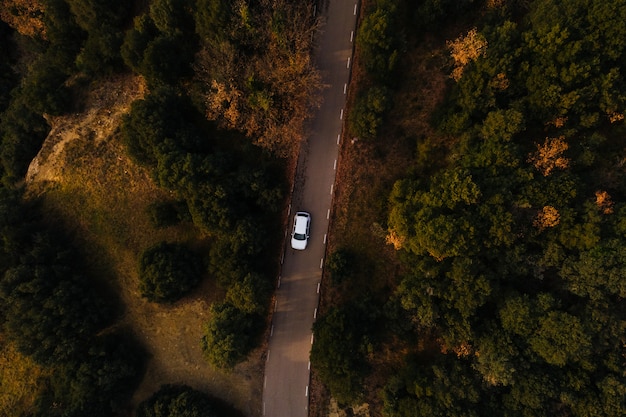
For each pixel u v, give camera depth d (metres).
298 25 44.34
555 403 41.28
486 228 40.19
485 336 42.56
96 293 51.78
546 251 40.44
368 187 49.38
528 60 41.34
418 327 44.91
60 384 49.72
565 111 40.53
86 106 54.84
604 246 38.28
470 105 43.19
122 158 52.72
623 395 39.31
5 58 61.16
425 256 43.28
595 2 38.41
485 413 42.41
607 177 40.97
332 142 50.22
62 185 53.75
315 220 50.66
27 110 55.53
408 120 48.88
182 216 49.06
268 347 51.25
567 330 38.75
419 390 43.47
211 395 52.03
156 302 49.38
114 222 52.66
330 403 50.62
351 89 49.88
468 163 42.72
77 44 54.97
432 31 48.09
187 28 49.25
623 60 40.22
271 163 50.38
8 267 49.62
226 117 45.72
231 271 46.88
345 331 44.59
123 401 51.62
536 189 39.41
